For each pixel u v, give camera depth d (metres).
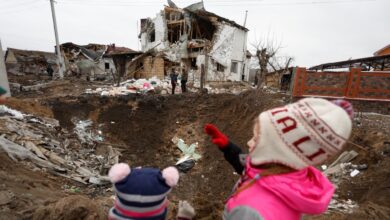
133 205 1.40
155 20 25.84
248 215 1.02
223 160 9.53
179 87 17.72
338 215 4.68
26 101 10.80
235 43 25.12
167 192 1.52
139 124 11.93
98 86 20.39
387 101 9.73
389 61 17.70
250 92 12.23
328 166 7.27
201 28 25.55
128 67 25.55
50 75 27.56
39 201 3.82
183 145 10.84
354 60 18.47
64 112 11.67
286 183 1.08
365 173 6.50
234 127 11.09
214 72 23.56
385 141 7.02
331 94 10.30
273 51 19.17
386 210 4.76
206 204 4.06
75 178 6.72
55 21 22.66
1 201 3.48
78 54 34.56
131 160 10.12
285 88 19.56
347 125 1.07
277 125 1.12
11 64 35.69
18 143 7.01
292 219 1.08
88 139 10.25
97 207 3.26
